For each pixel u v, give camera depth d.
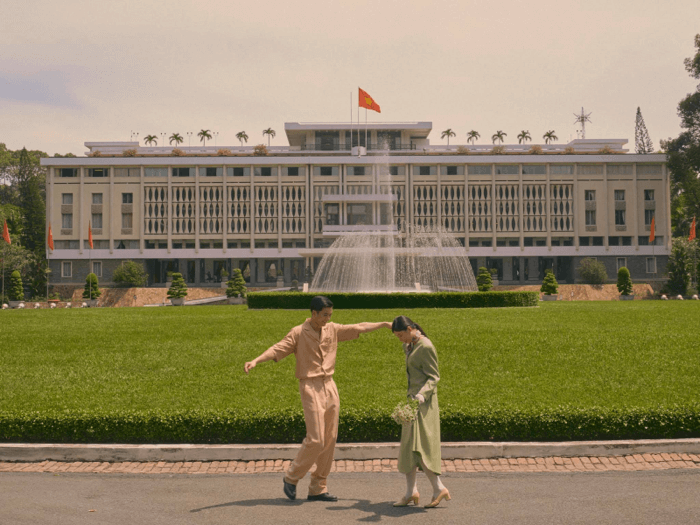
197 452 7.94
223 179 73.75
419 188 74.56
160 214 73.38
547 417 8.29
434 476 6.00
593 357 13.49
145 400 9.71
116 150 80.88
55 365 13.46
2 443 8.20
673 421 8.22
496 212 73.69
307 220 73.81
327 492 6.30
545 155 73.12
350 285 58.81
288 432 8.31
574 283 73.12
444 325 19.20
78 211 72.50
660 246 72.75
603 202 73.31
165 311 29.42
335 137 79.50
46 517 5.61
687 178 70.12
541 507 5.87
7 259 64.81
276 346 6.24
